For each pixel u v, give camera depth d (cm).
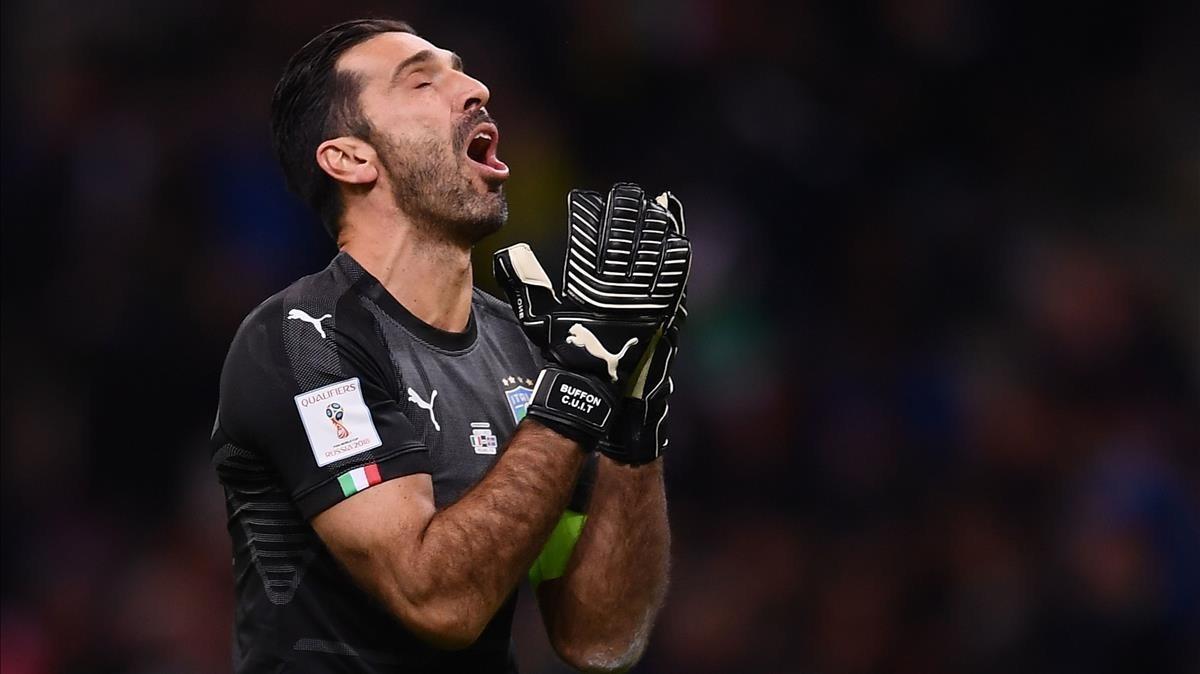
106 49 3170
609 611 1095
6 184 3028
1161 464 2773
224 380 997
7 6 3206
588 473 1104
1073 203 3228
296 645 982
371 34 1080
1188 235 3153
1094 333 2967
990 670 2584
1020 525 2738
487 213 1057
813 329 3047
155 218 2997
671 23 3284
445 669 1005
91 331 2916
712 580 2694
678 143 3219
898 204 3216
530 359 1104
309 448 952
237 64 3177
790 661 2619
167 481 2850
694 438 2869
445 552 925
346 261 1041
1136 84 3397
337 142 1052
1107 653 2589
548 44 3256
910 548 2716
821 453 2872
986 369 2944
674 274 1012
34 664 2600
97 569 2717
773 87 3300
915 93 3356
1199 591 2655
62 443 2844
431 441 1001
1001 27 3422
